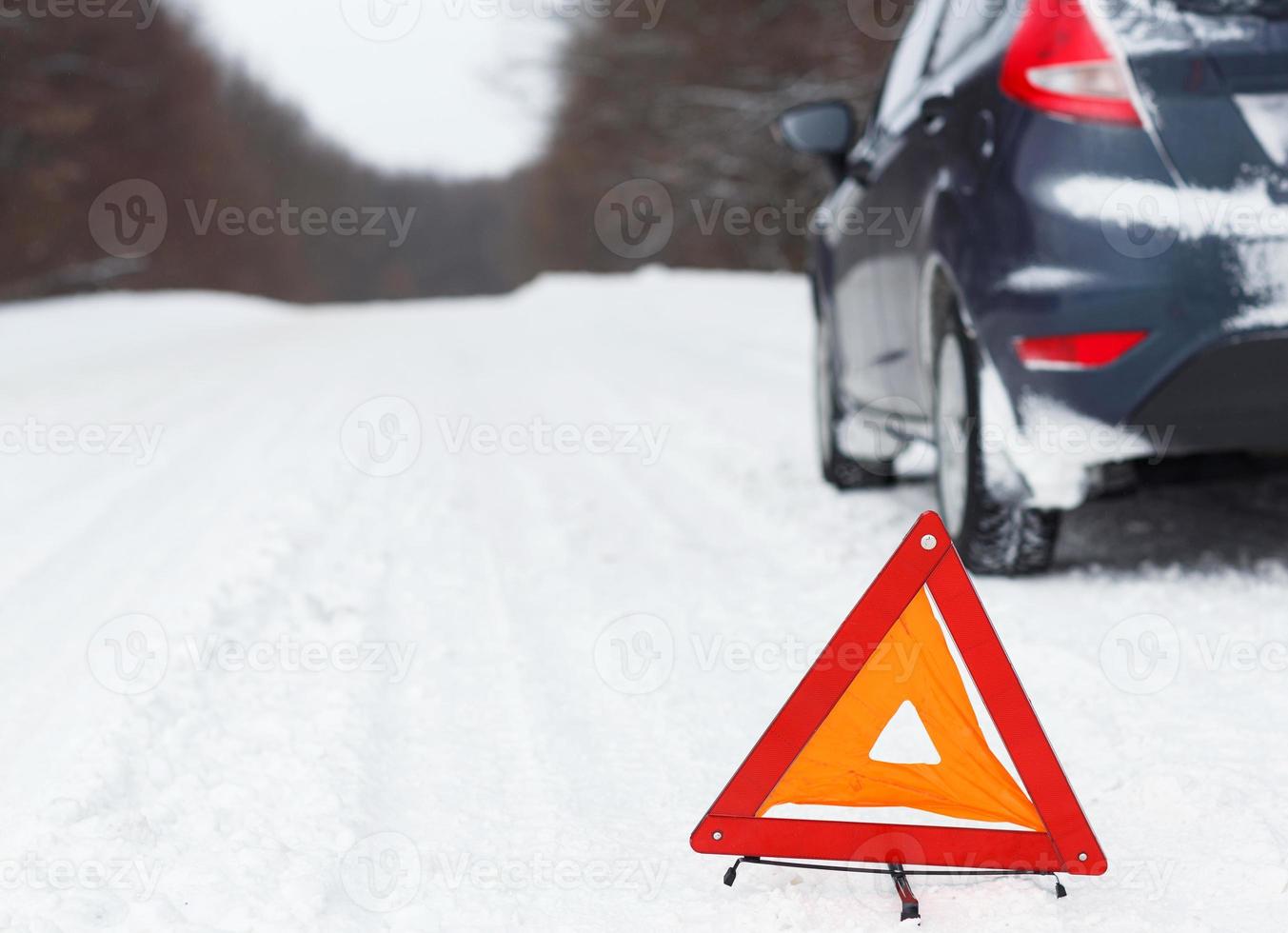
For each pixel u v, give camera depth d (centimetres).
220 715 309
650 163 3478
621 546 476
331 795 256
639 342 1602
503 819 247
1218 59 339
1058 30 354
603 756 278
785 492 564
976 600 206
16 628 405
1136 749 260
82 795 256
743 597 396
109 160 3509
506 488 614
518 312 2805
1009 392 362
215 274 4388
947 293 397
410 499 591
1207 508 464
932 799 207
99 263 3459
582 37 3666
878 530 473
